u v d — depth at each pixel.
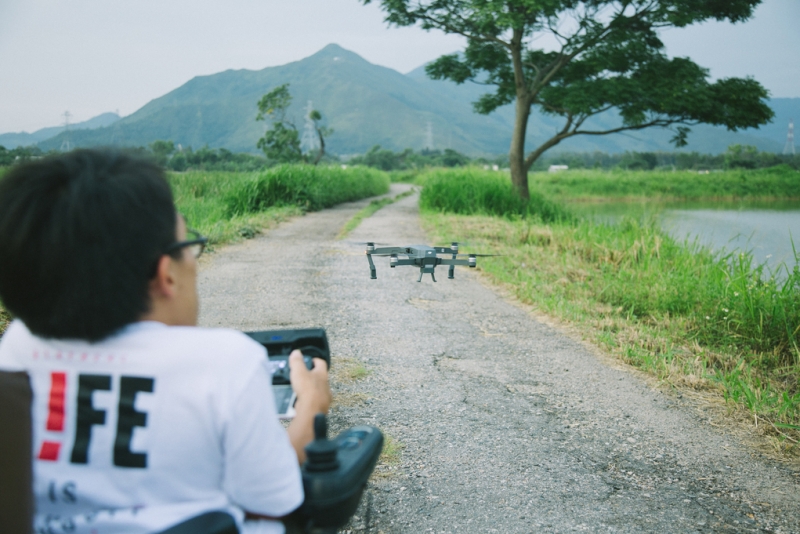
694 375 4.60
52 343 1.06
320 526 1.15
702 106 17.16
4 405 0.97
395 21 19.77
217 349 1.05
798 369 4.82
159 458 1.02
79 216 0.99
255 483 1.04
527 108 20.12
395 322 6.00
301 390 1.32
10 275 1.02
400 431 3.54
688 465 3.24
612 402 4.10
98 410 1.04
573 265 9.12
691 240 12.52
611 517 2.71
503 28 18.05
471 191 18.69
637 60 18.48
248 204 16.69
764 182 45.09
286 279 7.95
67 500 1.04
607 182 47.19
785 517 2.75
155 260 1.06
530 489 2.93
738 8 17.30
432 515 2.69
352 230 13.75
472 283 8.03
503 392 4.23
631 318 6.33
